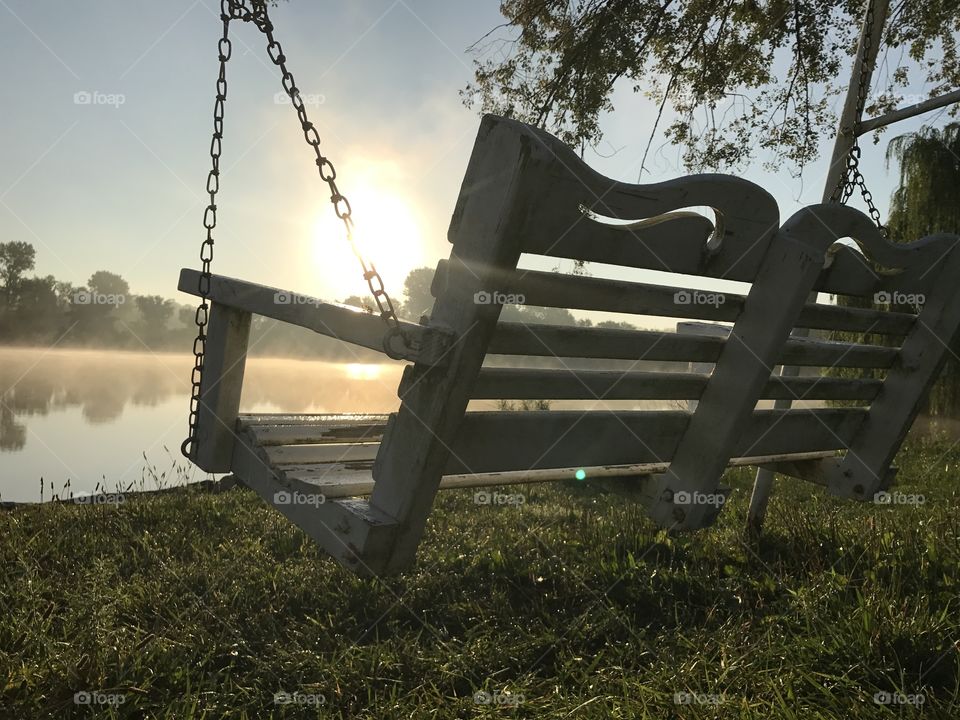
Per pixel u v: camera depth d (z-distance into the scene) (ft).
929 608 8.85
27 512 15.53
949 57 24.77
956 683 6.77
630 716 6.81
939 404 38.58
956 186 40.04
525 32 27.40
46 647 8.53
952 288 8.95
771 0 25.53
